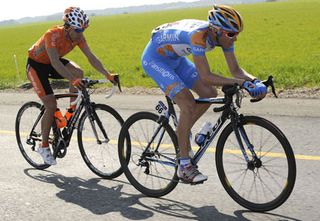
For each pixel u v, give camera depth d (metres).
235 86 3.53
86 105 4.75
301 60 16.91
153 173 4.33
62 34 4.54
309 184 4.22
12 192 4.41
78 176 4.85
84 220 3.73
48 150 4.94
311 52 20.55
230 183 3.97
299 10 63.84
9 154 5.72
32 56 4.75
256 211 3.72
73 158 5.43
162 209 3.89
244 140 3.71
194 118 4.04
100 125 4.76
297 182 4.29
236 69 3.84
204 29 3.61
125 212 3.87
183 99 3.84
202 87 4.12
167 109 4.11
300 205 3.79
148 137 4.30
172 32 3.87
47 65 4.79
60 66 4.48
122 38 38.53
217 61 17.89
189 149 4.05
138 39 36.50
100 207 4.00
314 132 5.99
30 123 5.29
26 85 11.77
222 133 3.84
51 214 3.88
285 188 3.55
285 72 12.20
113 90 4.64
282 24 40.69
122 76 13.41
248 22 46.12
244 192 3.89
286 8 74.19
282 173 3.83
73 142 6.04
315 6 74.00
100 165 4.86
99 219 3.74
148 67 4.08
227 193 4.14
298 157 5.02
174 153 4.14
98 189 4.45
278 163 3.95
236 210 3.78
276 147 4.00
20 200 4.21
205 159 5.16
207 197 4.09
